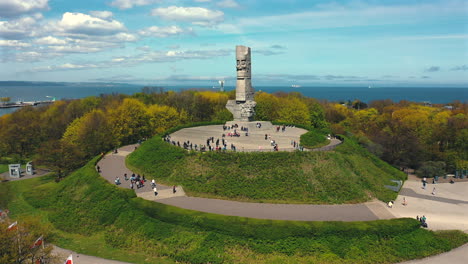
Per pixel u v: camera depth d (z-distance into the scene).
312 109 129.12
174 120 117.25
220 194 56.62
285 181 58.59
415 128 115.81
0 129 120.50
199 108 141.75
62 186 67.38
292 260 40.97
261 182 58.38
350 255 42.16
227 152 65.06
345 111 174.12
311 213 50.72
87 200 58.41
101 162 79.38
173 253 42.84
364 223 46.03
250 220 45.66
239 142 79.31
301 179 59.06
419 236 46.16
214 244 43.38
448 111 161.50
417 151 90.50
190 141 80.94
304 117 118.50
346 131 117.38
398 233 45.50
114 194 56.38
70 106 134.38
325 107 171.00
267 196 55.59
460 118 114.56
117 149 95.25
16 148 109.19
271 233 43.47
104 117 103.62
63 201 61.47
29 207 62.19
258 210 51.22
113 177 67.19
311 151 66.50
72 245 46.50
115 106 125.69
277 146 72.31
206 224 45.22
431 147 96.19
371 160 79.56
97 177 64.44
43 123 117.81
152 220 48.16
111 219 51.38
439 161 86.81
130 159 78.50
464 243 46.53
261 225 44.47
